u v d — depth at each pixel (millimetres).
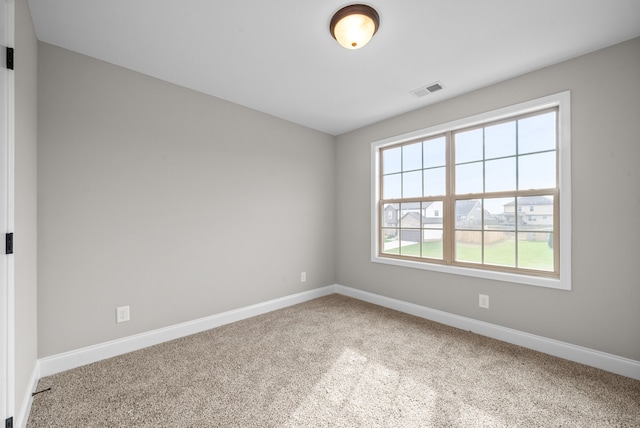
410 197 3219
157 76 2385
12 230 1229
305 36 1876
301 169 3574
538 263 2322
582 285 2059
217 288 2779
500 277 2449
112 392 1702
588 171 2029
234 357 2137
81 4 1562
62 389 1727
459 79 2432
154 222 2377
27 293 1557
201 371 1941
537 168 2338
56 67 1938
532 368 1979
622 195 1912
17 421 1338
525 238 2391
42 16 1653
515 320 2379
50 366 1885
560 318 2156
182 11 1633
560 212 2145
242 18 1697
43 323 1870
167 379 1844
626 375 1875
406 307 3137
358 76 2391
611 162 1946
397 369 1968
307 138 3645
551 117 2281
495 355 2166
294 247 3490
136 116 2291
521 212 2416
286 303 3367
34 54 1746
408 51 2035
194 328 2592
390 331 2623
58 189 1931
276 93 2717
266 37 1884
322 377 1870
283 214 3373
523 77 2336
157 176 2396
